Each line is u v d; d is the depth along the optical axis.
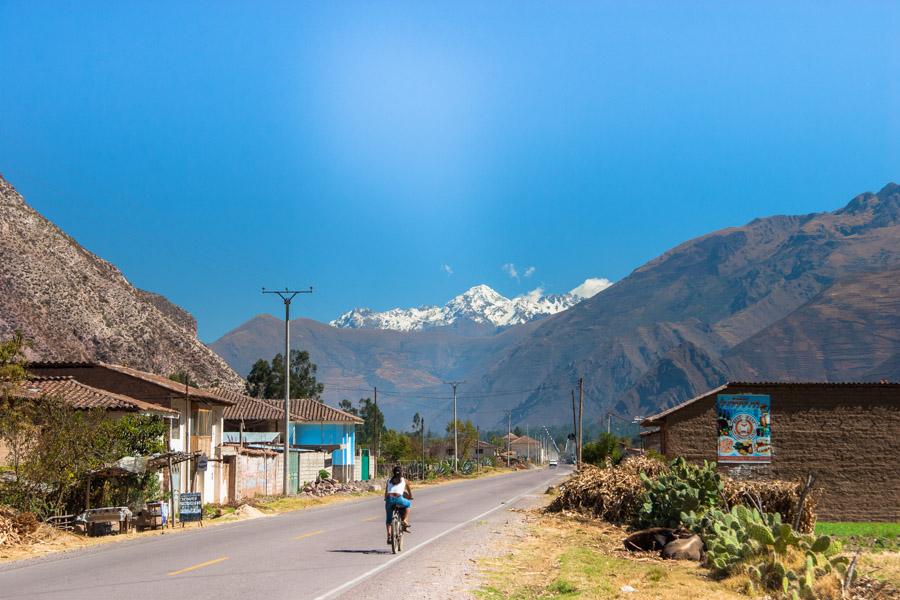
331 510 39.75
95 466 28.98
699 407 43.56
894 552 28.12
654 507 30.19
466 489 64.81
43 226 113.69
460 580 16.64
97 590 14.73
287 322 54.69
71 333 102.56
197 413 45.16
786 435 43.22
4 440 30.30
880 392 43.25
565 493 37.38
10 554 21.03
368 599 14.00
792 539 18.61
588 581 16.91
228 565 18.25
